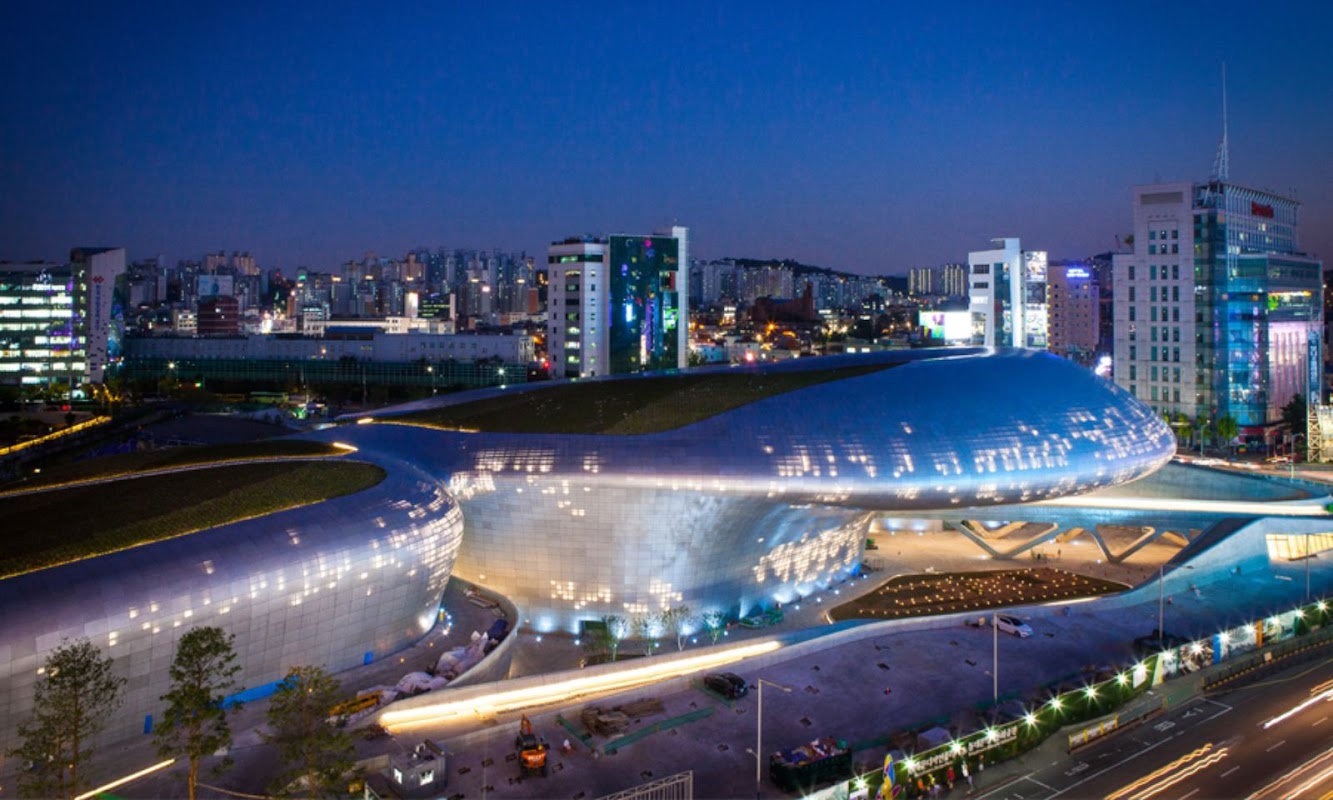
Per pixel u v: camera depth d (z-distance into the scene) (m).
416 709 81.69
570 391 135.62
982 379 123.69
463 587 113.06
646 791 69.44
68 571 73.00
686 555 111.88
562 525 109.94
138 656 73.56
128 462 107.19
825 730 84.06
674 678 92.12
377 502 93.44
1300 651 104.81
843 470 108.25
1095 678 93.75
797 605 125.38
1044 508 148.12
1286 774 76.69
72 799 62.69
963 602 126.12
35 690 66.25
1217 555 131.62
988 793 74.69
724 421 112.12
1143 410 131.62
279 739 67.19
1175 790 74.62
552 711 84.31
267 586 80.81
